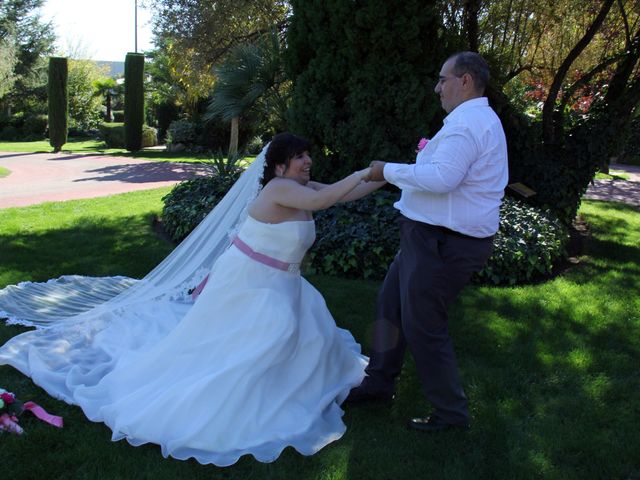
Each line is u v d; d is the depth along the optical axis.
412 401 3.26
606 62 7.44
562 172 7.29
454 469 2.64
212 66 13.50
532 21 8.74
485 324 4.41
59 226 7.49
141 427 2.73
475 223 2.68
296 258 3.11
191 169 16.53
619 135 7.42
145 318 4.02
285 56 6.68
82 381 3.30
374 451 2.75
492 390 3.38
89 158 20.11
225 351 2.95
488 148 2.63
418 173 2.57
